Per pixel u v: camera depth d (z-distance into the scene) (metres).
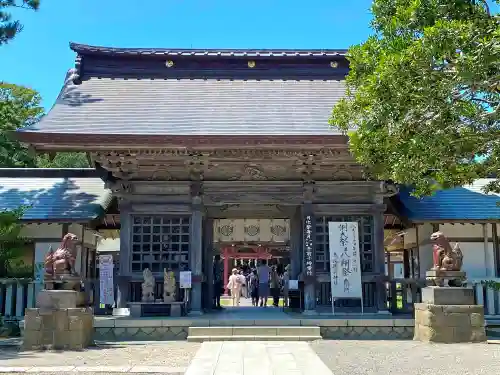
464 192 19.88
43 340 12.30
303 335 13.89
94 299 17.25
